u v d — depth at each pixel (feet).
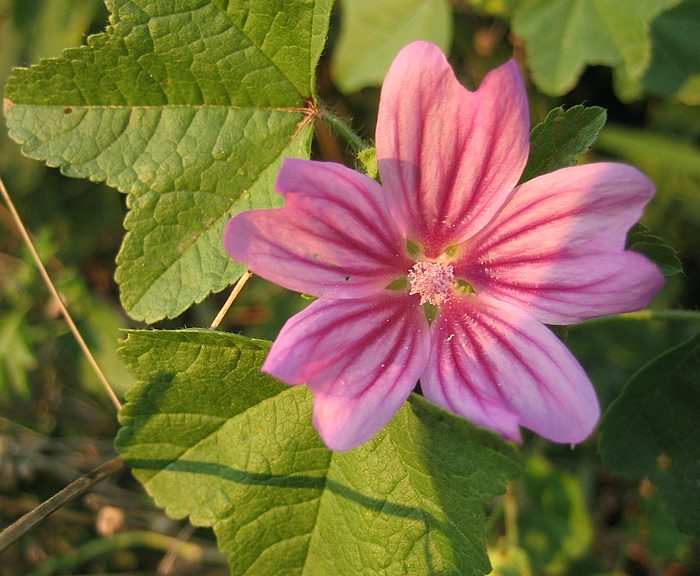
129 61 0.45
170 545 0.63
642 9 0.59
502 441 0.39
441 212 0.42
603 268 0.40
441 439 0.43
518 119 0.40
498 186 0.41
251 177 0.46
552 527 0.63
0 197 0.66
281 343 0.39
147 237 0.45
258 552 0.45
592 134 0.43
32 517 0.46
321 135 0.63
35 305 0.65
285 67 0.46
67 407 0.67
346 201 0.40
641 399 0.49
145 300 0.45
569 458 0.65
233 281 0.46
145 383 0.44
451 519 0.43
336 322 0.41
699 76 0.63
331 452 0.45
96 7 0.63
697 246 0.67
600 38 0.60
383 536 0.44
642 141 0.66
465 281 0.44
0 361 0.64
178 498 0.44
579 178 0.40
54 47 0.63
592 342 0.64
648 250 0.44
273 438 0.45
